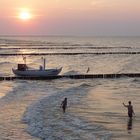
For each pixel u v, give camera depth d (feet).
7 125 92.12
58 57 410.52
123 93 152.97
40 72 210.79
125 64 320.29
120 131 88.43
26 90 156.56
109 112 110.93
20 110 110.63
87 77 215.31
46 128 89.86
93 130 88.89
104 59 381.60
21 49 578.66
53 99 132.57
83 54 460.14
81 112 110.32
